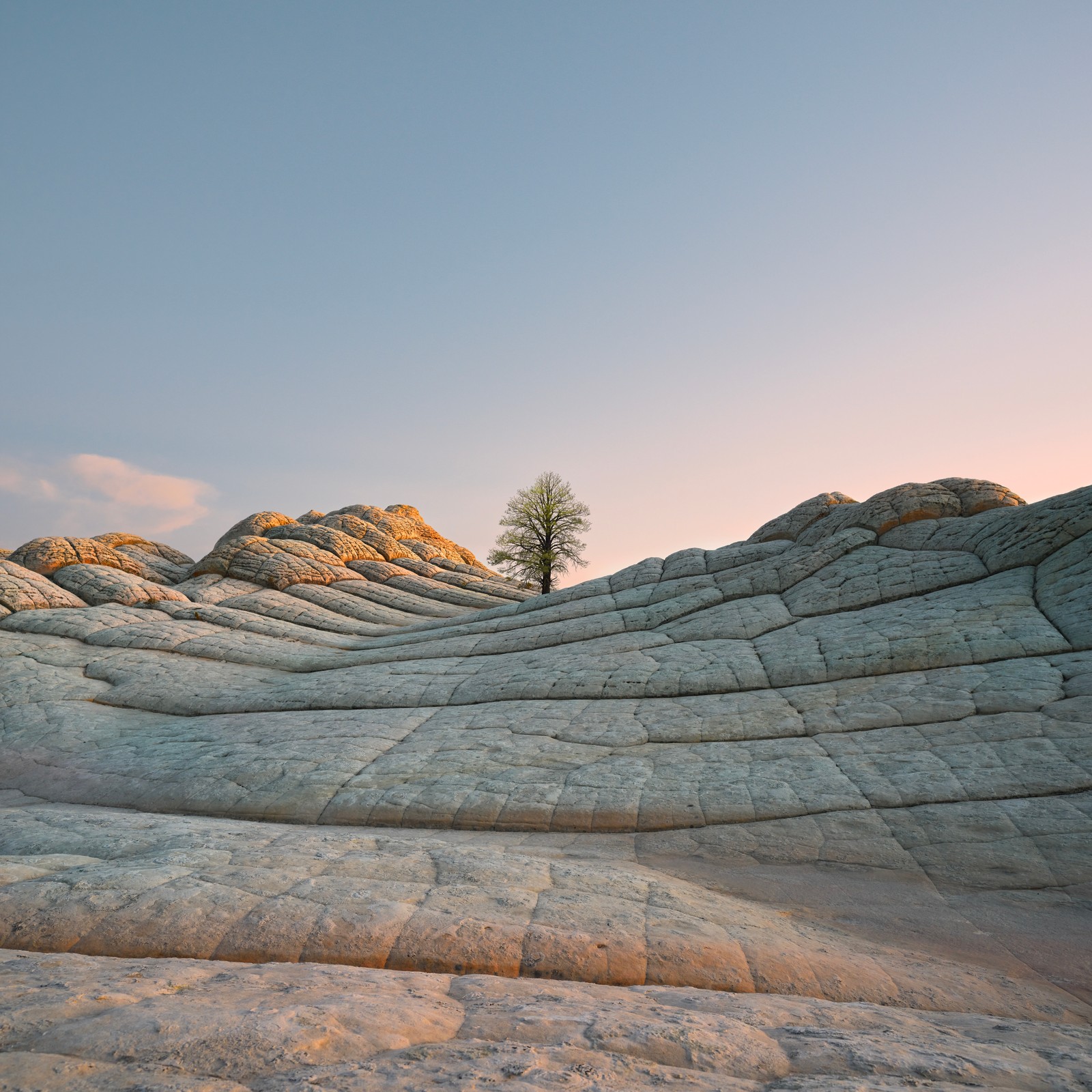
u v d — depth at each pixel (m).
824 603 20.30
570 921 6.24
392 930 5.81
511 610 27.91
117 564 32.69
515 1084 2.85
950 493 23.06
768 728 14.53
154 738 18.30
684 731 15.05
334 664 24.30
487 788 13.48
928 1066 3.46
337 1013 3.72
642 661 19.28
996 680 13.95
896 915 8.09
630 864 10.13
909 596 19.12
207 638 26.22
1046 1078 3.43
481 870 7.74
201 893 6.47
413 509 55.03
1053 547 17.94
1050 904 8.20
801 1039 3.88
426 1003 4.16
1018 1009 5.66
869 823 10.69
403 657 24.05
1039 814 10.12
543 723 16.55
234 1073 2.92
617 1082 2.95
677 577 26.12
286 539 39.91
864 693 15.01
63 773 16.72
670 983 5.45
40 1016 3.56
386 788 13.99
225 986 4.31
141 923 5.90
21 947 5.68
